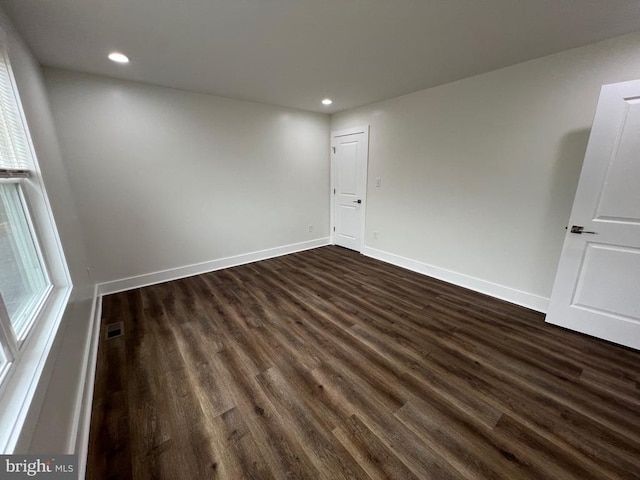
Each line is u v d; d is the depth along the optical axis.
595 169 2.05
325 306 2.76
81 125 2.66
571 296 2.29
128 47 2.10
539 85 2.39
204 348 2.10
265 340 2.20
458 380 1.77
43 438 1.00
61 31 1.83
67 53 2.17
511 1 1.57
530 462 1.27
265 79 2.84
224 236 3.83
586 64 2.13
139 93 2.92
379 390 1.70
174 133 3.20
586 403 1.60
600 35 1.96
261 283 3.35
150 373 1.84
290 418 1.50
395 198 3.83
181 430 1.43
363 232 4.45
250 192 3.96
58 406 1.21
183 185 3.36
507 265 2.83
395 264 4.01
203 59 2.33
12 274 1.38
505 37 2.00
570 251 2.25
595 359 1.97
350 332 2.31
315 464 1.27
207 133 3.43
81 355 1.76
